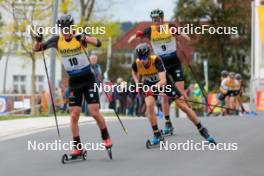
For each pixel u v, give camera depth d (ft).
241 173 73.61
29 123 138.00
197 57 504.43
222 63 502.38
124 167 78.64
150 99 94.32
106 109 228.63
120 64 499.10
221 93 196.65
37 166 80.79
